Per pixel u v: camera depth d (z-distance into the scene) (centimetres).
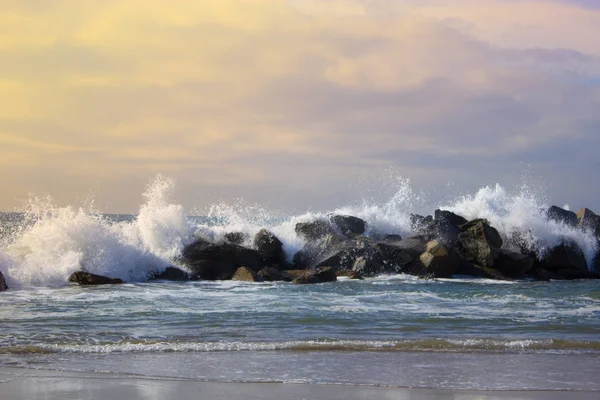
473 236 3125
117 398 923
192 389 985
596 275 3256
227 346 1324
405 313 1831
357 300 2111
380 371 1130
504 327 1631
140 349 1297
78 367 1133
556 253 3294
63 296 2130
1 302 1983
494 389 1012
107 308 1869
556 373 1130
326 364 1182
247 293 2269
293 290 2380
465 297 2231
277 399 936
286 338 1450
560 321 1725
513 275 3123
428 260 2945
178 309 1859
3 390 962
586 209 3672
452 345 1369
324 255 3100
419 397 959
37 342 1372
